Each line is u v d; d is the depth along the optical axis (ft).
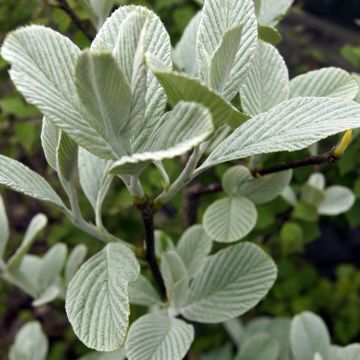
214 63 0.80
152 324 1.07
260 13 1.27
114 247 0.93
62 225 2.15
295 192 1.66
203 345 1.98
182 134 0.71
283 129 0.85
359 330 2.14
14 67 0.76
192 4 2.05
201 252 1.26
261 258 1.12
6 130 2.28
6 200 2.97
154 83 0.87
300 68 2.14
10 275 1.43
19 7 2.02
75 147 0.89
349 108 0.83
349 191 1.55
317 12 2.75
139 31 0.75
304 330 1.30
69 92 0.80
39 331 1.69
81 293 0.87
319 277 2.37
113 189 2.03
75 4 1.58
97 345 0.81
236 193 1.23
